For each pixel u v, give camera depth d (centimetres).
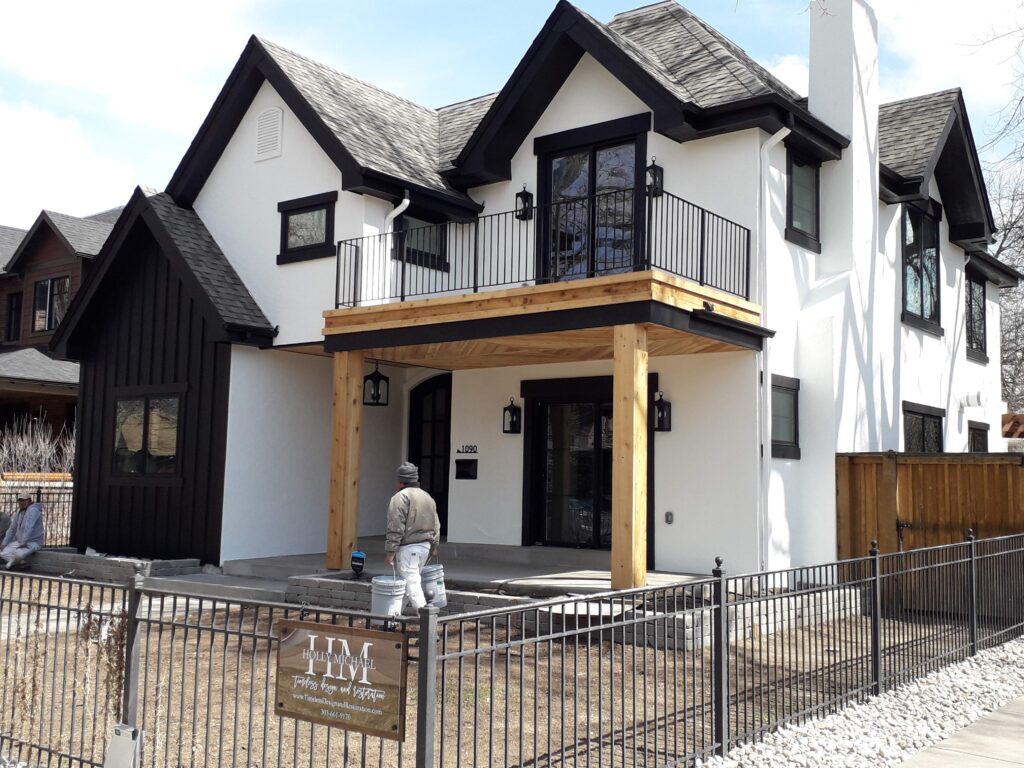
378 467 1644
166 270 1511
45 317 2464
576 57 1355
